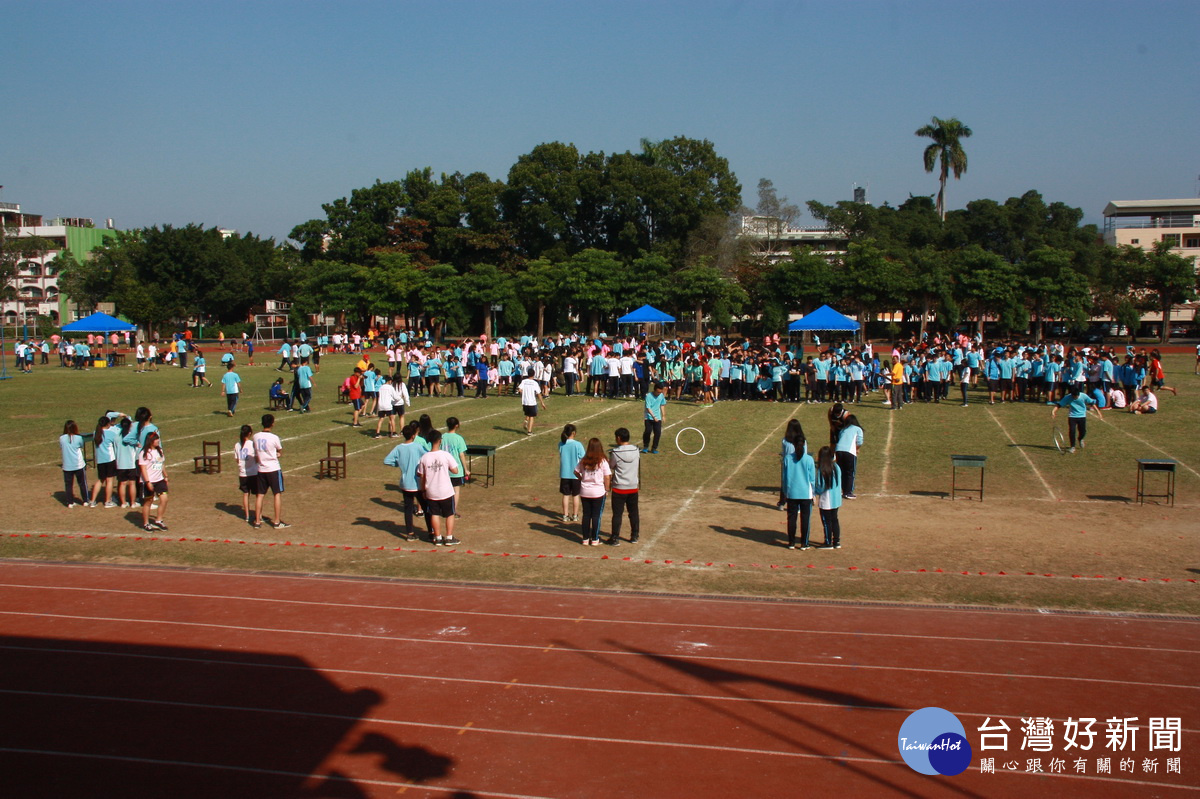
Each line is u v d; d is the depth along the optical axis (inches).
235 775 248.2
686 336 2952.8
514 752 260.1
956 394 1251.8
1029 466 701.9
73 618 376.2
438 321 2719.0
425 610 385.1
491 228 3065.9
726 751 260.1
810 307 2541.8
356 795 237.8
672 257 2930.6
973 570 439.5
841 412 607.2
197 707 290.7
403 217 3304.6
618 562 459.5
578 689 303.0
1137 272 2504.9
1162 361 1811.0
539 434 889.5
